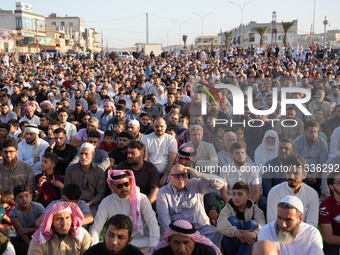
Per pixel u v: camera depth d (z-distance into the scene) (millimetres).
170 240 3527
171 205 4656
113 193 4590
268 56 35875
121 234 3232
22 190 4598
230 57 35594
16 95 13406
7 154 5562
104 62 33000
